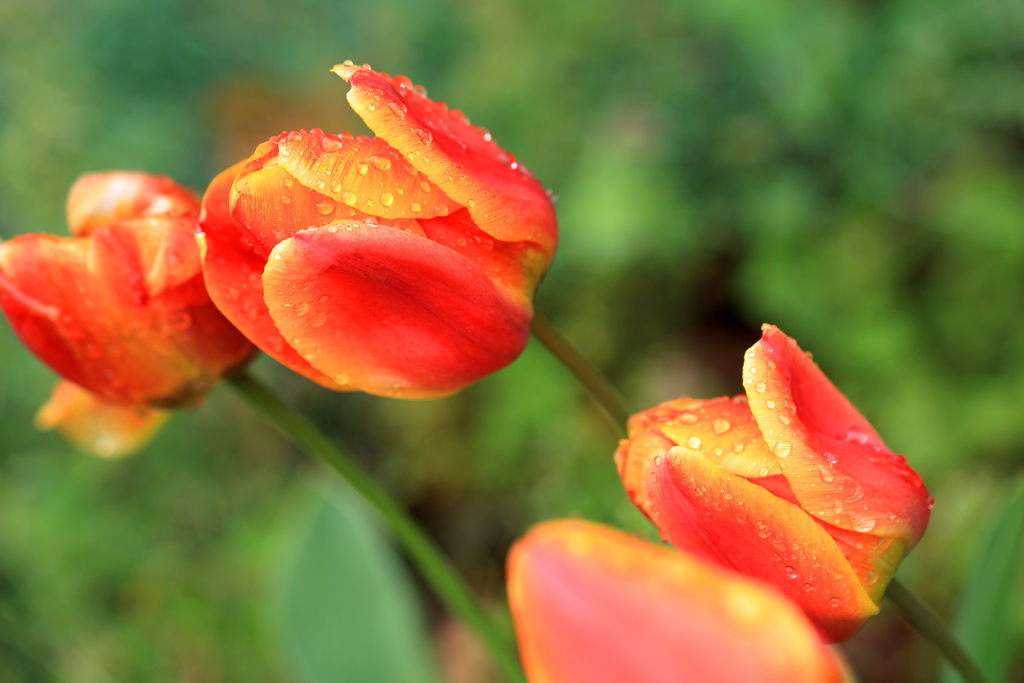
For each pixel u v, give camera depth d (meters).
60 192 1.25
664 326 1.14
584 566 0.30
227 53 1.41
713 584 0.29
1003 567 0.47
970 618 0.47
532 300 0.43
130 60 1.35
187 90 1.38
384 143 0.41
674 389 1.10
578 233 1.07
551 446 1.08
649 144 1.09
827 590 0.39
